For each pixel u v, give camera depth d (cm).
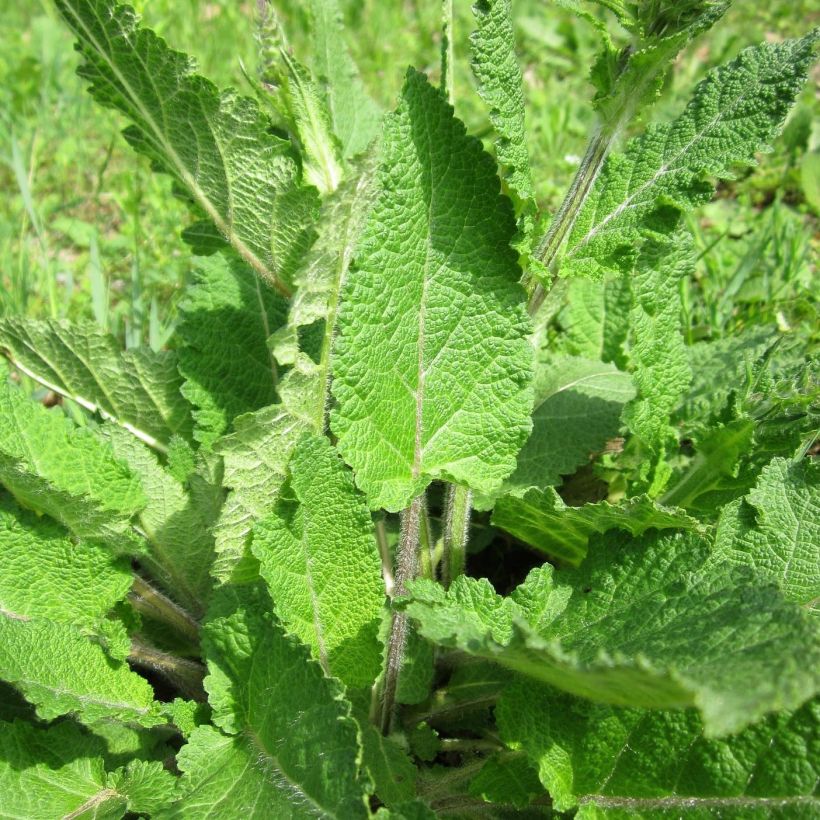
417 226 25
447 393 27
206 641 25
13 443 27
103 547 28
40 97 65
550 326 45
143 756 27
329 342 25
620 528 27
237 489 25
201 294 32
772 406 30
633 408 30
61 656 25
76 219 56
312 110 25
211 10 77
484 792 25
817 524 27
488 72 25
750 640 19
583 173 27
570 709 25
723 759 23
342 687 23
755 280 49
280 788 22
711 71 27
